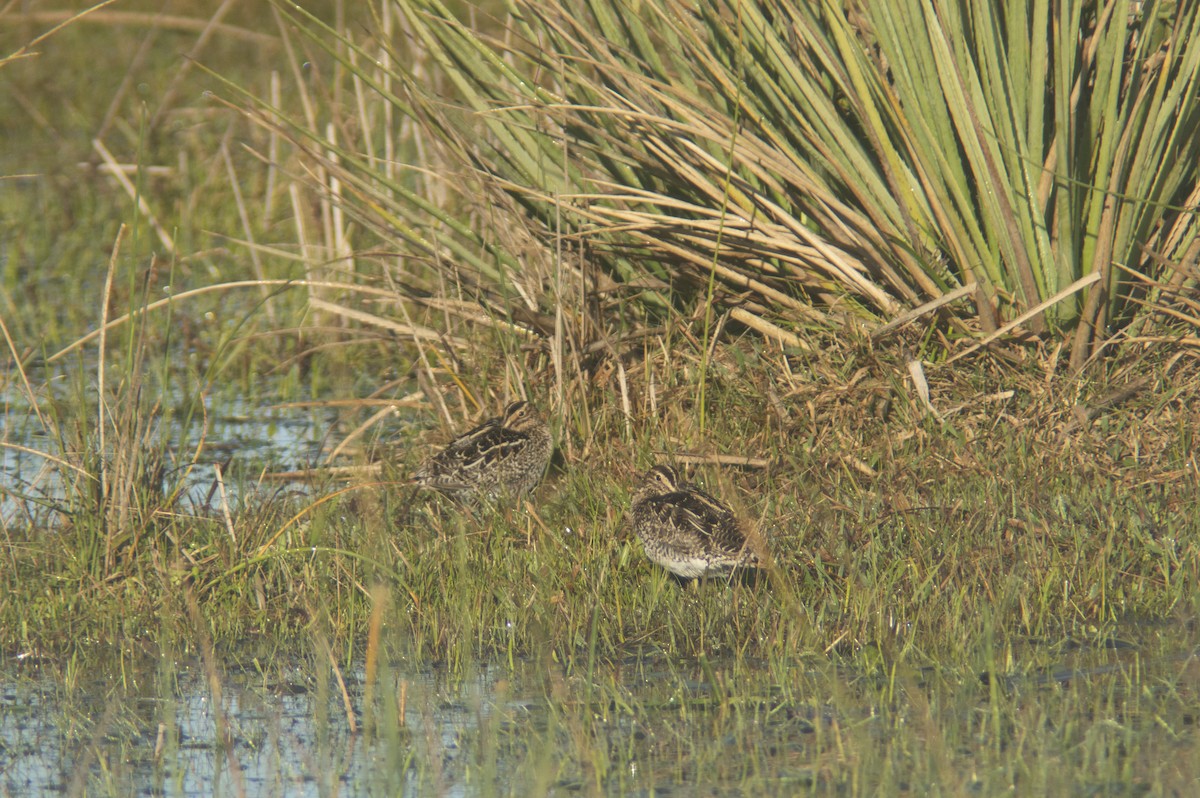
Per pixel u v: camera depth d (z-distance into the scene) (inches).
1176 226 489.1
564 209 529.3
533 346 537.6
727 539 382.0
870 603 367.9
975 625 356.2
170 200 943.7
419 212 616.4
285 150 997.2
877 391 475.8
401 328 555.5
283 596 401.7
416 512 469.4
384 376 633.6
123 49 1310.3
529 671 358.6
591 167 530.9
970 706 323.0
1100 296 468.8
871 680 340.2
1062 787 278.1
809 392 480.7
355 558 409.4
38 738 330.6
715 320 530.0
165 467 524.4
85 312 736.3
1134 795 276.1
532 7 519.8
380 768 308.7
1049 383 463.2
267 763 314.3
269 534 440.8
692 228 506.6
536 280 543.2
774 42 486.9
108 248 864.3
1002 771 288.8
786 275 518.6
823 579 382.0
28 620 393.4
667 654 363.6
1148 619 370.6
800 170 489.4
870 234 478.9
